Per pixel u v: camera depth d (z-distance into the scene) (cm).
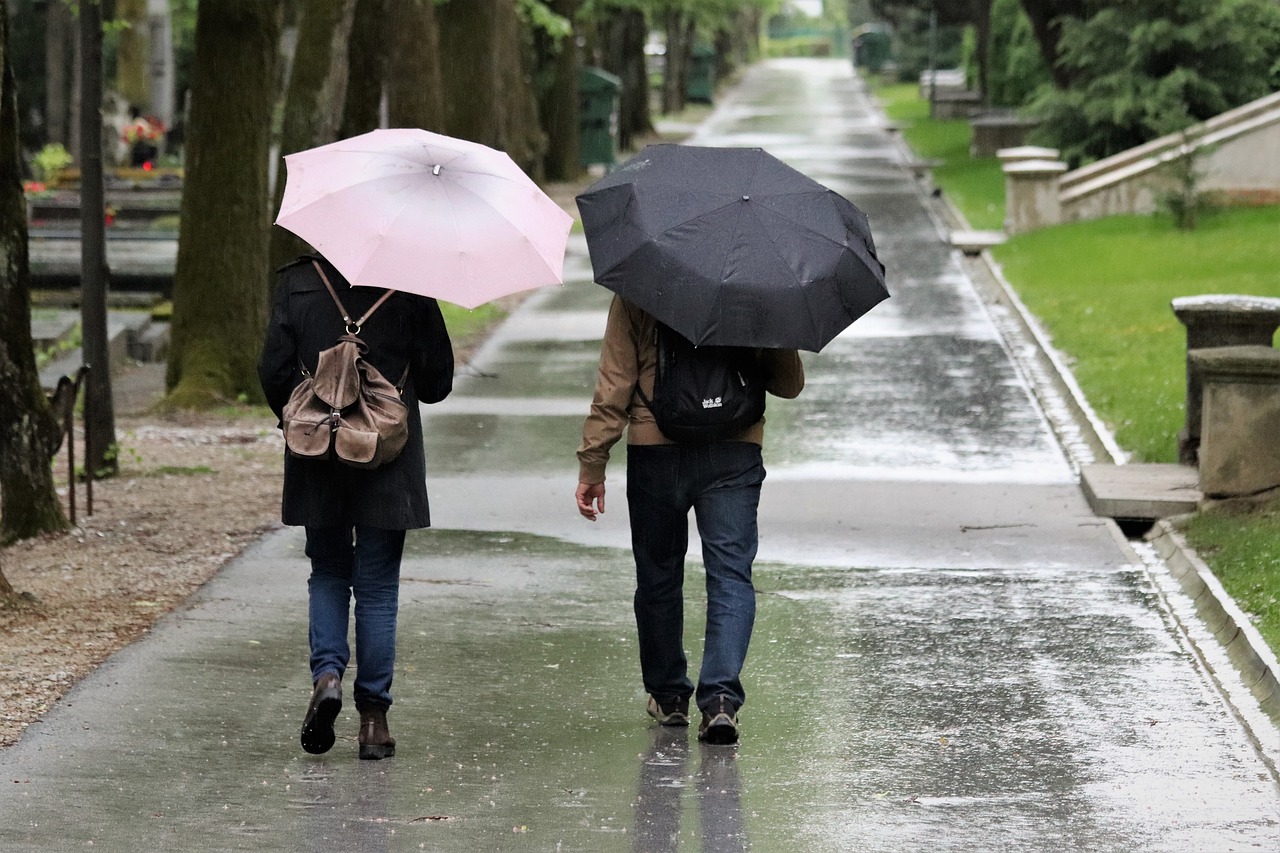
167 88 14750
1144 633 2478
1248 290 5934
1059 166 8638
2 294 3027
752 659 2348
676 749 1936
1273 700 2086
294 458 1811
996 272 7250
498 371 5488
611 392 1864
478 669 2273
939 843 1644
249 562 2911
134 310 7925
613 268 1795
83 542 3081
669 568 1944
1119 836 1667
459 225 1756
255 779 1812
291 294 1838
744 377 1845
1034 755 1925
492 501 3528
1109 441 3944
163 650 2323
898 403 4694
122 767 1842
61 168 11606
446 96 9875
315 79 5297
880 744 1962
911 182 12119
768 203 1817
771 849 1623
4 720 1991
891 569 2909
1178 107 9469
